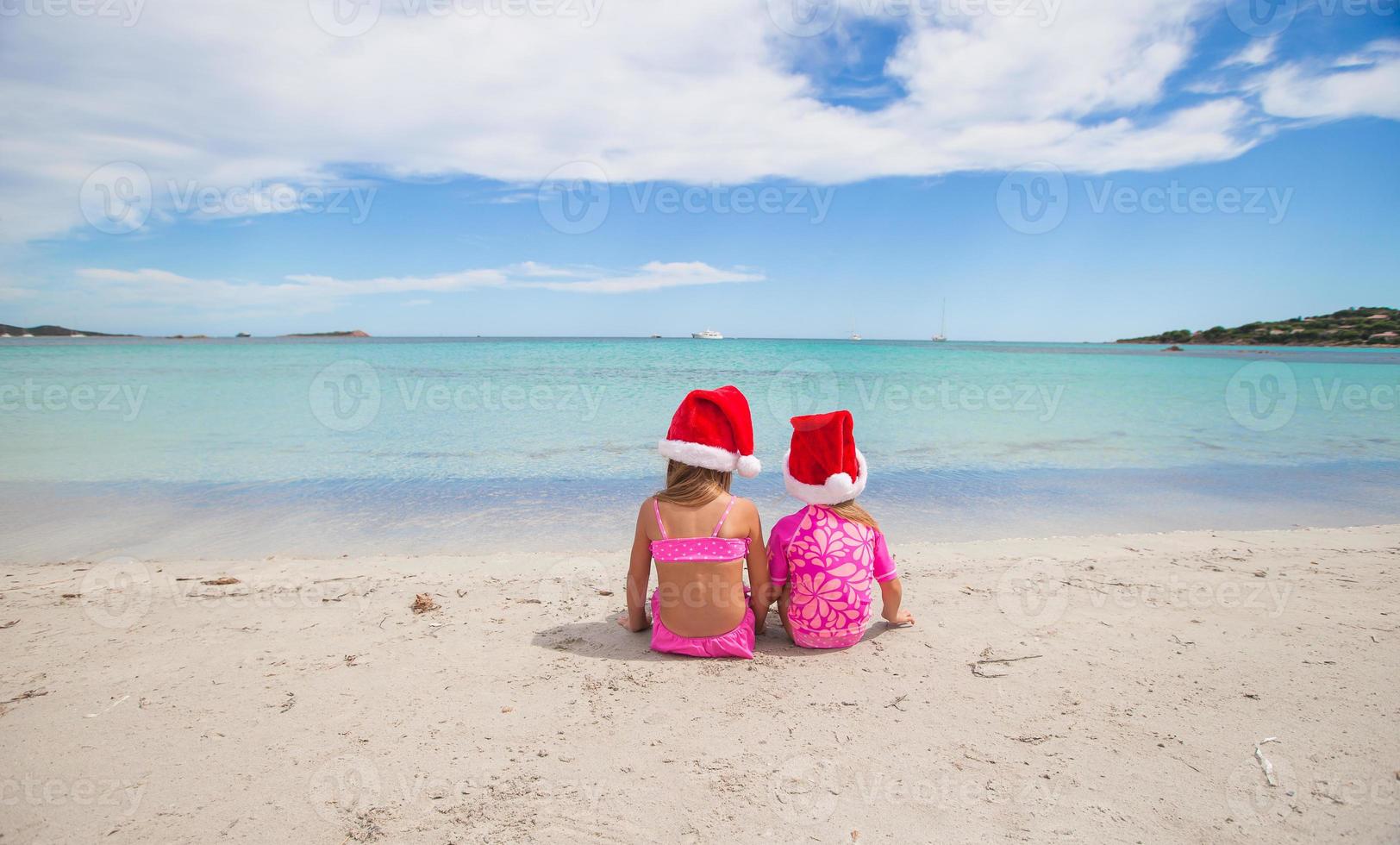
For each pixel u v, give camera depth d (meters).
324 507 6.61
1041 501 7.05
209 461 8.52
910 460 9.01
